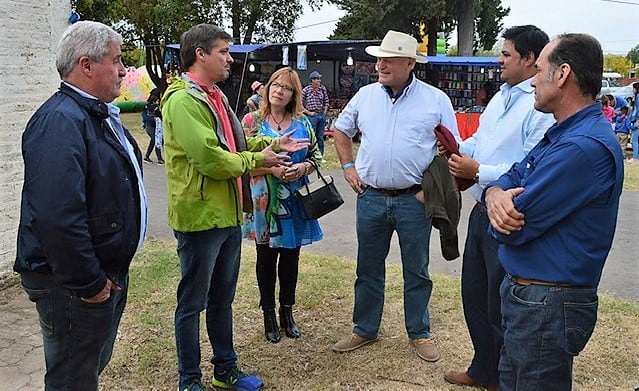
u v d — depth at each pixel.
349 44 14.28
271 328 3.75
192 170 2.76
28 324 3.96
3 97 4.50
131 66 31.88
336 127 3.66
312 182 3.65
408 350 3.63
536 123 2.63
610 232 1.96
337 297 4.49
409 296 3.55
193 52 2.80
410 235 3.41
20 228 2.17
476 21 26.12
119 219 2.22
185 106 2.68
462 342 3.75
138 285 4.66
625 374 3.33
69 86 2.16
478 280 3.06
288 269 3.76
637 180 10.28
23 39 4.62
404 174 3.31
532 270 2.02
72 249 2.00
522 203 1.97
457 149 2.85
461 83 16.47
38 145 2.02
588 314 2.00
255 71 16.16
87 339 2.21
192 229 2.80
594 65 1.93
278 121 3.63
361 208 3.52
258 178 3.49
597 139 1.89
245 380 3.18
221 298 3.09
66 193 1.99
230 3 22.05
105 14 21.22
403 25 22.61
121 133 2.38
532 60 2.68
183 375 3.00
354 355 3.57
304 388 3.19
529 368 2.07
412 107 3.28
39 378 3.25
